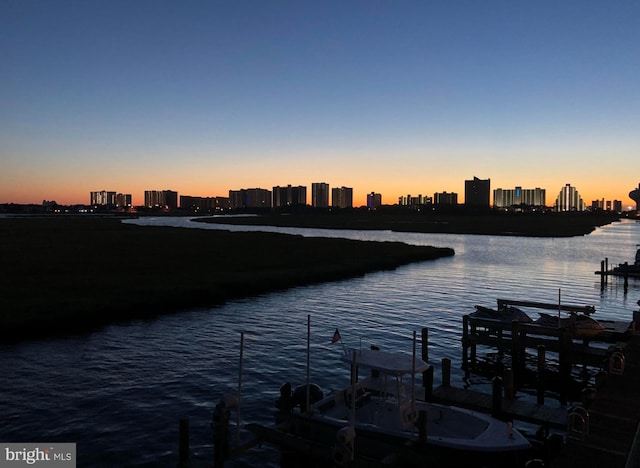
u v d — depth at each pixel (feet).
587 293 157.07
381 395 54.13
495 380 56.95
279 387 70.28
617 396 52.26
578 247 343.26
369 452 45.62
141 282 142.92
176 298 127.95
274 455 51.19
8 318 99.04
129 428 55.72
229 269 180.24
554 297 149.48
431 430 48.91
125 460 48.62
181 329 102.78
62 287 131.54
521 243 380.78
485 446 43.68
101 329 101.35
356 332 103.50
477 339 86.74
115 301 118.01
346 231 527.81
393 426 48.60
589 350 78.48
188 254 221.66
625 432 43.55
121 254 214.07
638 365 63.10
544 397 72.79
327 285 167.32
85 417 58.49
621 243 383.24
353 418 43.37
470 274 199.31
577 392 75.36
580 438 42.16
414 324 111.75
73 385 69.10
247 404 63.93
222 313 119.34
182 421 42.45
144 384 70.08
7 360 80.02
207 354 85.40
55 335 95.76
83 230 408.26
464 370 82.53
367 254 249.96
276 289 157.58
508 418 56.08
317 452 43.45
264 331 102.47
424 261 247.91
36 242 267.18
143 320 110.11
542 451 46.26
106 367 77.36
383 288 162.20
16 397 64.28
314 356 85.35
